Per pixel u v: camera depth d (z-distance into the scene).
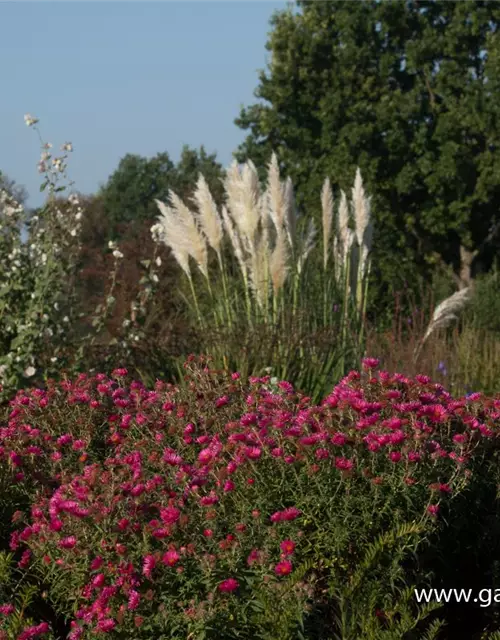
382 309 22.47
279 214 11.20
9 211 9.05
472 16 28.38
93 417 5.95
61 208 9.68
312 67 29.55
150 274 10.02
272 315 10.72
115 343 9.30
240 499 4.52
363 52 28.80
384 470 4.62
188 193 20.17
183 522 4.16
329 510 4.40
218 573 4.02
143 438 5.46
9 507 5.08
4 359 8.35
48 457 5.41
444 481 4.83
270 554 4.24
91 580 4.19
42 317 8.55
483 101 27.33
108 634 3.94
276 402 5.63
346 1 29.25
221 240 11.24
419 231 29.94
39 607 4.55
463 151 27.92
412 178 27.88
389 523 4.54
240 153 30.88
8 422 6.12
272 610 3.92
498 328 16.38
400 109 28.38
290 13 30.11
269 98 29.81
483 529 5.10
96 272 17.86
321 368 9.77
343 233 12.12
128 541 4.23
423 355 11.82
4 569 4.34
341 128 28.64
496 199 29.34
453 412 5.36
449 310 13.11
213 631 3.86
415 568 4.55
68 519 4.35
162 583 4.04
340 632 4.27
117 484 4.46
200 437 5.02
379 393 5.38
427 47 28.83
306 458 4.53
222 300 11.05
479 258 30.45
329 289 11.59
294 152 30.08
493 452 5.37
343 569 4.40
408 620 4.09
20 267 8.91
